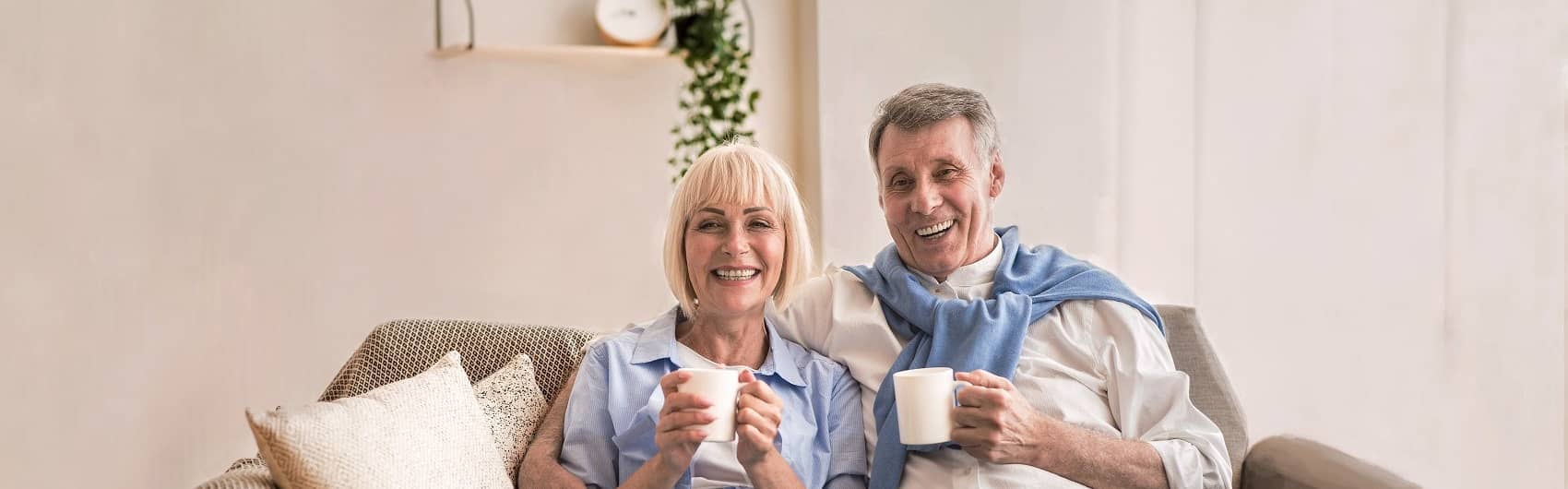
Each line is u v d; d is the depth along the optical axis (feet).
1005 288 6.29
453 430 5.53
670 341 6.11
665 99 12.43
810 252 6.12
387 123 11.50
